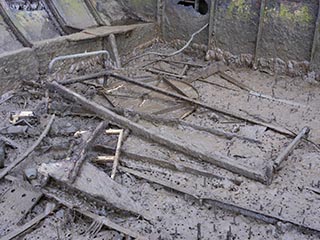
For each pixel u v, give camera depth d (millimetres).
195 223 2572
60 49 4371
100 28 4922
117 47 4934
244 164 3049
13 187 2805
